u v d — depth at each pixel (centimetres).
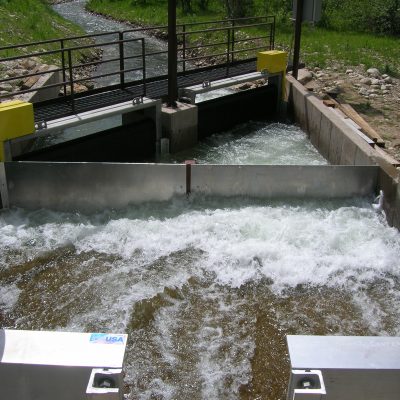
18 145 898
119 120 1130
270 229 659
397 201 660
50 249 621
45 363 217
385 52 1795
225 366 458
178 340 486
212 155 947
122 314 516
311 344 226
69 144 830
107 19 3105
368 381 220
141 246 628
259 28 2289
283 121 1162
